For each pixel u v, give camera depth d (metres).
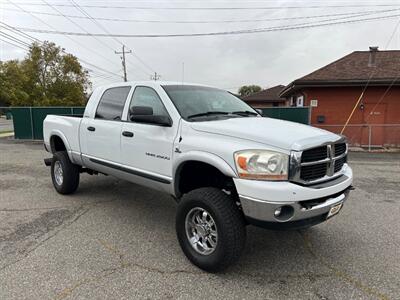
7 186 6.36
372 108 14.73
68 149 5.35
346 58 16.83
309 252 3.59
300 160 2.77
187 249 3.29
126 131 4.09
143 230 4.14
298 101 17.16
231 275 3.08
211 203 3.00
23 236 3.89
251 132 2.99
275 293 2.80
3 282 2.89
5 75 48.06
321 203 2.90
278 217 2.75
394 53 16.84
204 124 3.31
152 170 3.80
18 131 16.19
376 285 2.93
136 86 4.27
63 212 4.79
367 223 4.49
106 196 5.64
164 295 2.75
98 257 3.39
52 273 3.06
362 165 9.41
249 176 2.79
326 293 2.80
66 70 46.94
